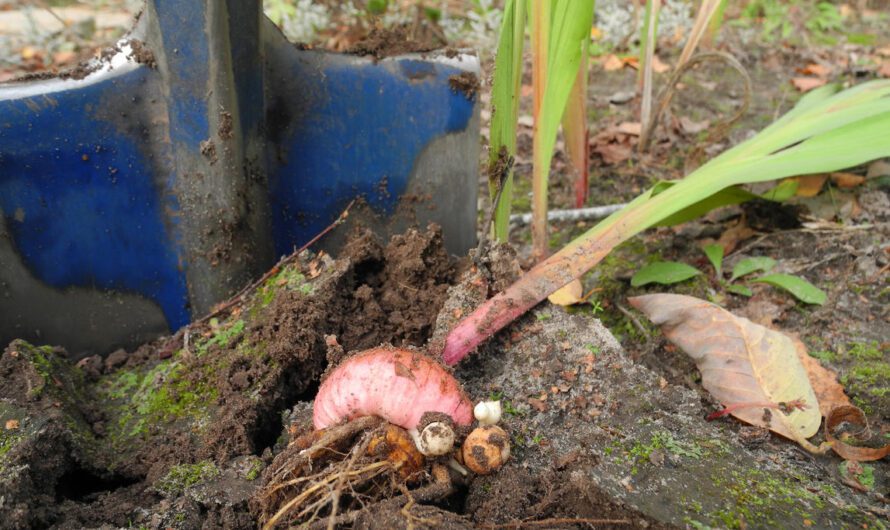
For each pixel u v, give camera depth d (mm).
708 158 521
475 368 291
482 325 288
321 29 674
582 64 417
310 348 287
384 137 360
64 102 293
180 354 309
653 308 331
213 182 315
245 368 287
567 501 235
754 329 302
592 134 572
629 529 222
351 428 233
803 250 398
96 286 323
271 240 351
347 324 309
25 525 221
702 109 610
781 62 710
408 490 230
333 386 240
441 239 332
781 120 363
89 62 306
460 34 693
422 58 353
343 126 355
